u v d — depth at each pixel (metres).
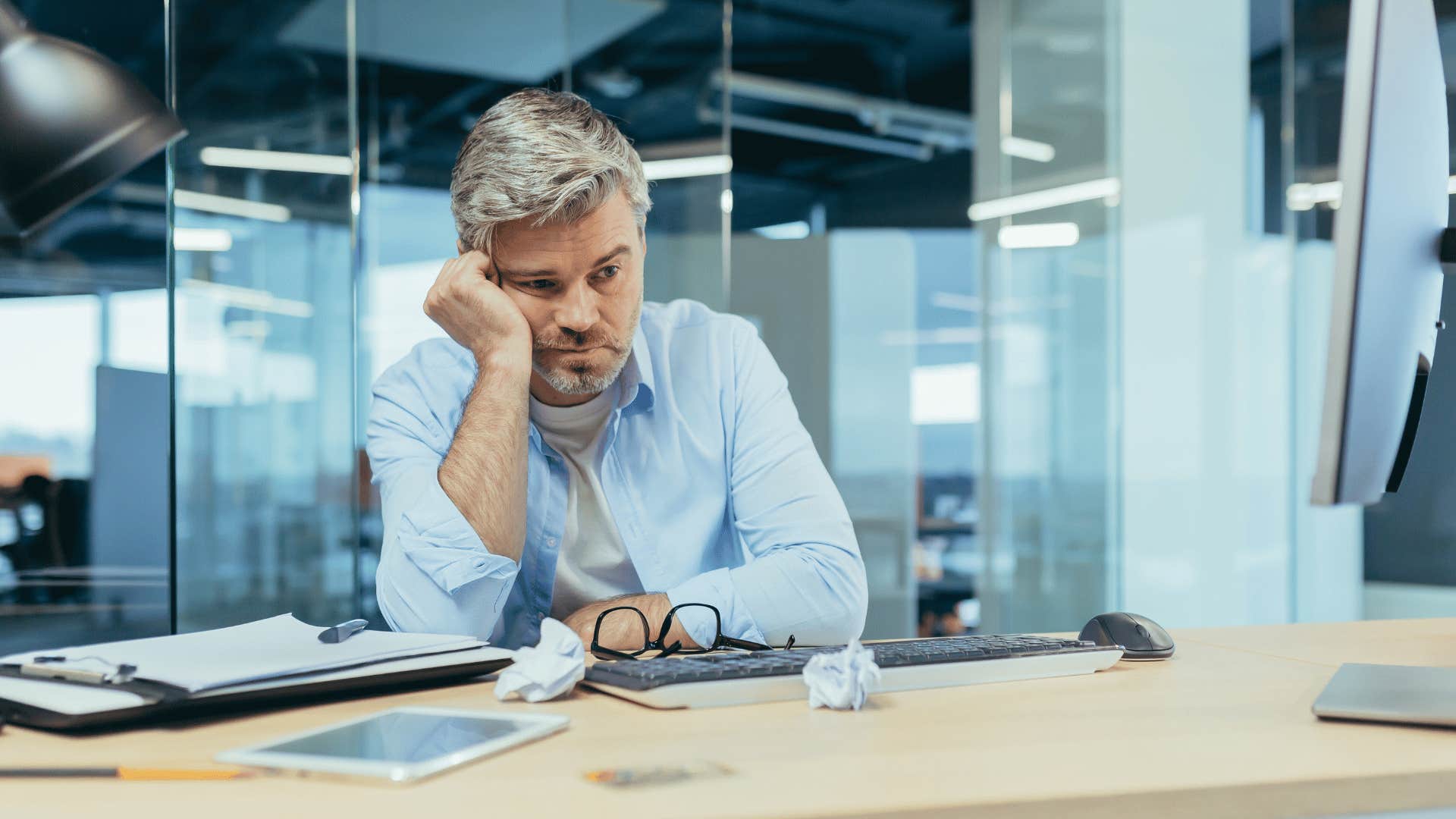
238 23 2.53
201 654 0.75
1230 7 3.65
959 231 8.73
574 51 3.78
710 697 0.69
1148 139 3.59
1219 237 3.65
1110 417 3.55
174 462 1.98
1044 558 3.70
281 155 2.57
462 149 1.21
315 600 2.61
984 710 0.68
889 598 4.49
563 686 0.71
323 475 2.61
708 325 1.40
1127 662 0.88
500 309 1.17
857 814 0.45
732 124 8.21
